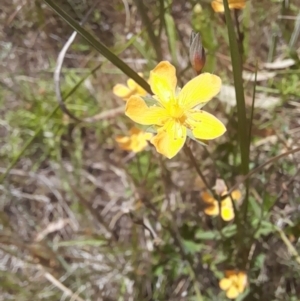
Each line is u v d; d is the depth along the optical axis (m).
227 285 0.09
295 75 0.11
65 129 0.13
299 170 0.09
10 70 0.14
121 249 0.11
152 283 0.11
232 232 0.09
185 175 0.12
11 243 0.11
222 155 0.11
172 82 0.06
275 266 0.10
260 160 0.11
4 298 0.11
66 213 0.13
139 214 0.11
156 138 0.06
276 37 0.12
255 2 0.12
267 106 0.11
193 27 0.11
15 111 0.14
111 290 0.12
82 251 0.12
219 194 0.08
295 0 0.12
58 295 0.11
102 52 0.07
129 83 0.09
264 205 0.10
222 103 0.11
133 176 0.12
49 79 0.14
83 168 0.13
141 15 0.09
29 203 0.13
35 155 0.14
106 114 0.12
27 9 0.13
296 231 0.10
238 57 0.06
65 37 0.14
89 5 0.13
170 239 0.11
